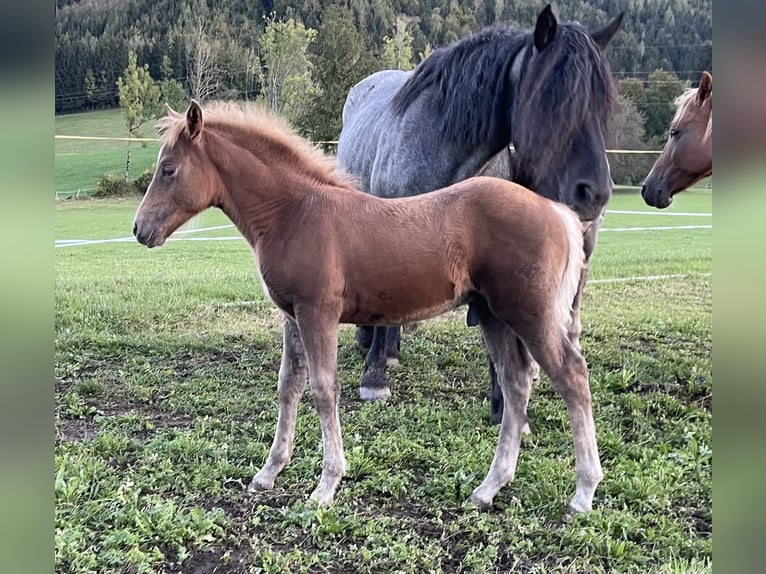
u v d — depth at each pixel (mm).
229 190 3100
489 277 2887
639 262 10219
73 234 12641
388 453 3504
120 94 26922
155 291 7508
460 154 3951
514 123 3654
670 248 11547
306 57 27859
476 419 4074
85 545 2621
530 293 2828
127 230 13258
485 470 3316
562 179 3434
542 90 3414
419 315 3018
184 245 12008
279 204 3041
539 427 3957
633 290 8141
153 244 3104
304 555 2619
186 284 7984
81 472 3135
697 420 3953
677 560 2580
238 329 6129
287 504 3062
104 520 2824
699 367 4984
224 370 5016
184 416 4164
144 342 5582
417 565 2590
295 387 3248
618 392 4586
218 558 2635
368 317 3039
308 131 25500
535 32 3459
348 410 4289
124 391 4559
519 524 2842
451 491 3139
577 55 3389
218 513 2891
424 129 4047
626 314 6809
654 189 4754
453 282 2930
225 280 8344
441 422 4020
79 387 4496
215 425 3973
